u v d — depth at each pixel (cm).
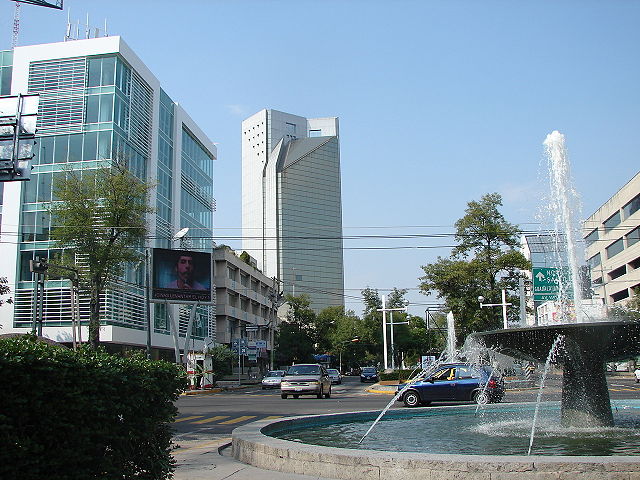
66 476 496
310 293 14488
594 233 8106
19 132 1372
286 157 15650
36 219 4300
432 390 2286
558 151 1622
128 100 4575
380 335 8881
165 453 670
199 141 6297
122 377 580
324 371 3209
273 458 812
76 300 3741
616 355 1134
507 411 1648
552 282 3319
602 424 1141
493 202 4206
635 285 6781
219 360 5553
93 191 3375
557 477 621
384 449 941
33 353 485
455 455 685
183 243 5519
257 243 15438
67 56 4419
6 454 441
